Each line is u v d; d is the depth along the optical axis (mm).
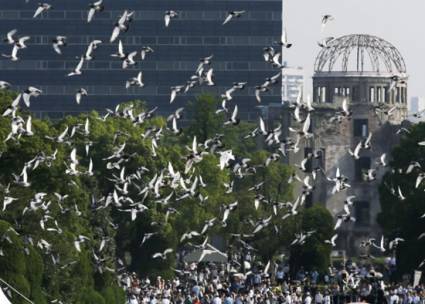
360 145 182250
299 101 166500
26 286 194875
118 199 182875
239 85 172000
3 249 194375
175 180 172375
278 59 163500
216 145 172750
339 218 182625
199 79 170875
